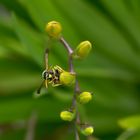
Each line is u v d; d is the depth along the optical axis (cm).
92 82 83
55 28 63
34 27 85
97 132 83
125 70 84
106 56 84
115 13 83
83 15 82
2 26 85
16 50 83
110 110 84
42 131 85
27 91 85
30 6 79
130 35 84
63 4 81
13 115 83
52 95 82
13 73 86
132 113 84
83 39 83
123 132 79
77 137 64
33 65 86
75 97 63
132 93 85
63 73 62
